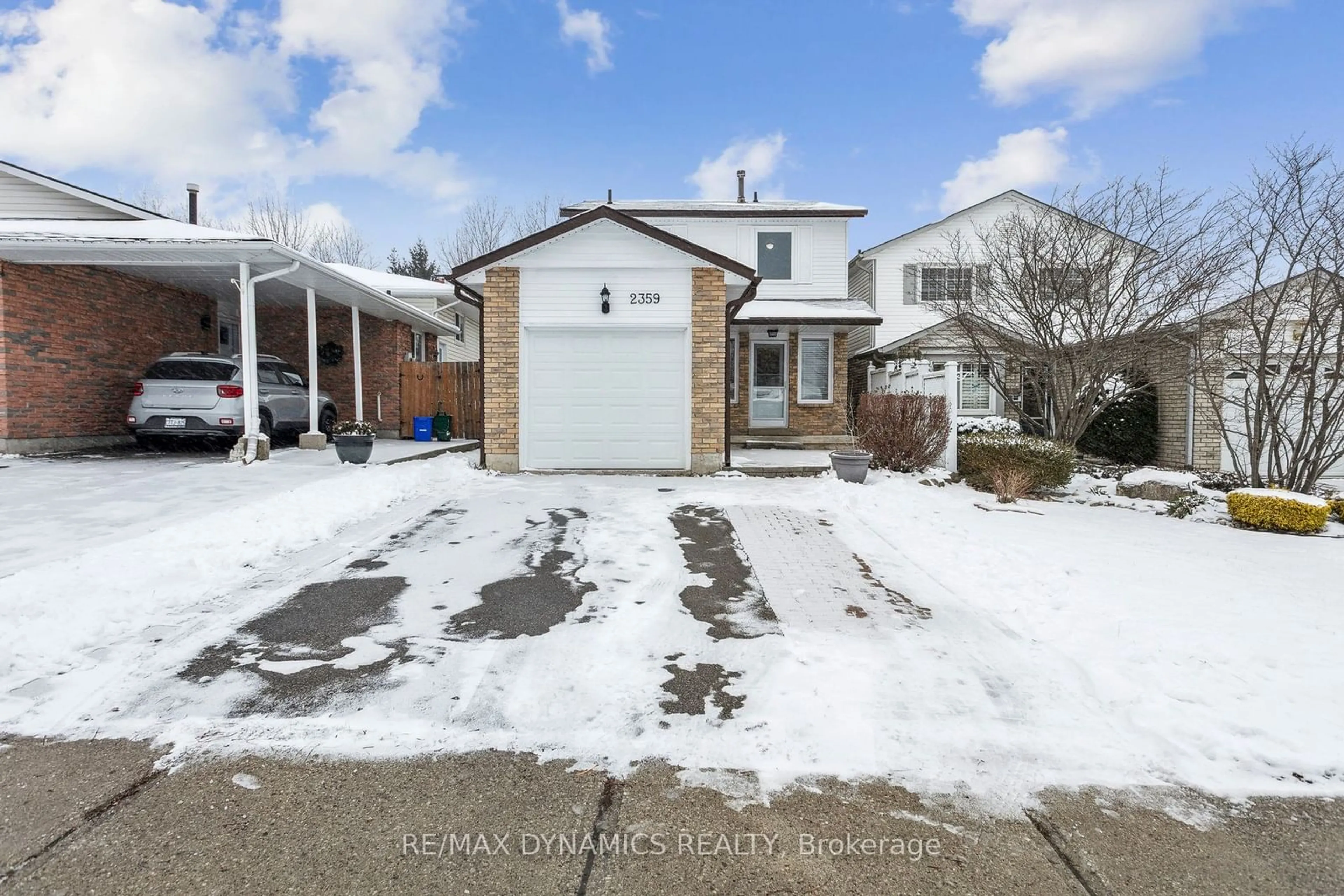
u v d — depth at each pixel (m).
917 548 6.00
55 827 2.22
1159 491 9.16
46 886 1.97
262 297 14.11
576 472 10.47
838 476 9.51
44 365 10.56
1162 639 3.91
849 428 14.35
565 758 2.69
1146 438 14.24
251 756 2.66
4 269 9.94
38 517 6.21
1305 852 2.22
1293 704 3.16
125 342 12.00
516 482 9.45
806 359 16.02
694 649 3.76
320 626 3.99
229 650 3.62
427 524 6.64
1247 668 3.53
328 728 2.87
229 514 6.10
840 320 15.12
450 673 3.41
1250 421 10.82
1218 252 10.07
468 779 2.54
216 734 2.81
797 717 3.02
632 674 3.43
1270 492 7.56
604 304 10.36
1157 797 2.50
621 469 10.55
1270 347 10.12
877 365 17.08
